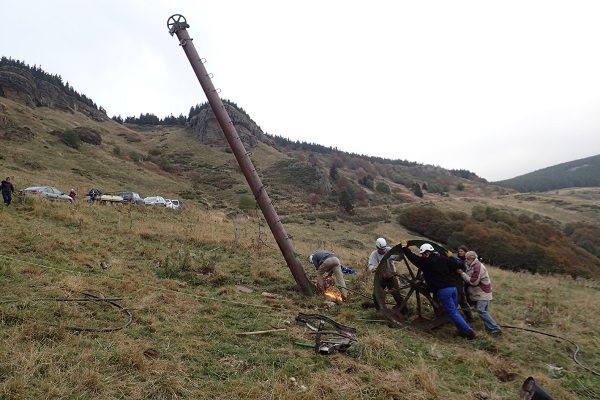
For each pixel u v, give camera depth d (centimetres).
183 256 999
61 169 4294
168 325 545
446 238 6272
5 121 5128
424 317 742
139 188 4856
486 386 483
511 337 685
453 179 19075
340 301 804
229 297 734
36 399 325
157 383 382
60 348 418
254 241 1405
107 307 589
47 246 897
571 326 773
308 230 4906
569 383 525
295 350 510
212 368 432
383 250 760
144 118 16150
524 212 10250
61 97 10438
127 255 981
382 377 457
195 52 865
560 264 4547
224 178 7881
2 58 11469
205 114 11825
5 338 419
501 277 1359
